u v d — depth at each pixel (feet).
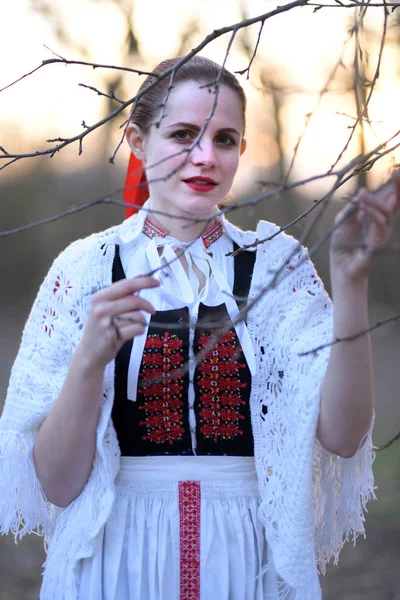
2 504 7.91
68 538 7.57
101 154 36.45
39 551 18.10
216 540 7.54
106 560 7.56
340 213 6.51
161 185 7.76
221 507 7.63
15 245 63.67
